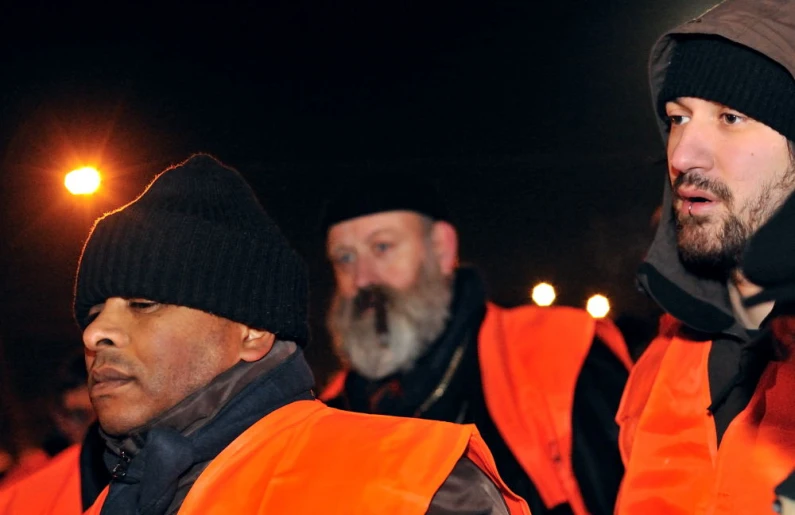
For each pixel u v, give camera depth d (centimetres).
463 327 304
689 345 223
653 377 231
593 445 275
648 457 218
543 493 278
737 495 197
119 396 181
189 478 182
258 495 177
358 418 188
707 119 204
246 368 188
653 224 349
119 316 184
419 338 306
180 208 189
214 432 183
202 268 185
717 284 215
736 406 208
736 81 199
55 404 327
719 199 200
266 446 183
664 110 227
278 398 190
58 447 327
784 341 198
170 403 183
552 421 282
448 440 177
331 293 456
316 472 177
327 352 427
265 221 196
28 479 236
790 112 196
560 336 292
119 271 184
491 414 292
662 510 213
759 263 198
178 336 183
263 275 190
